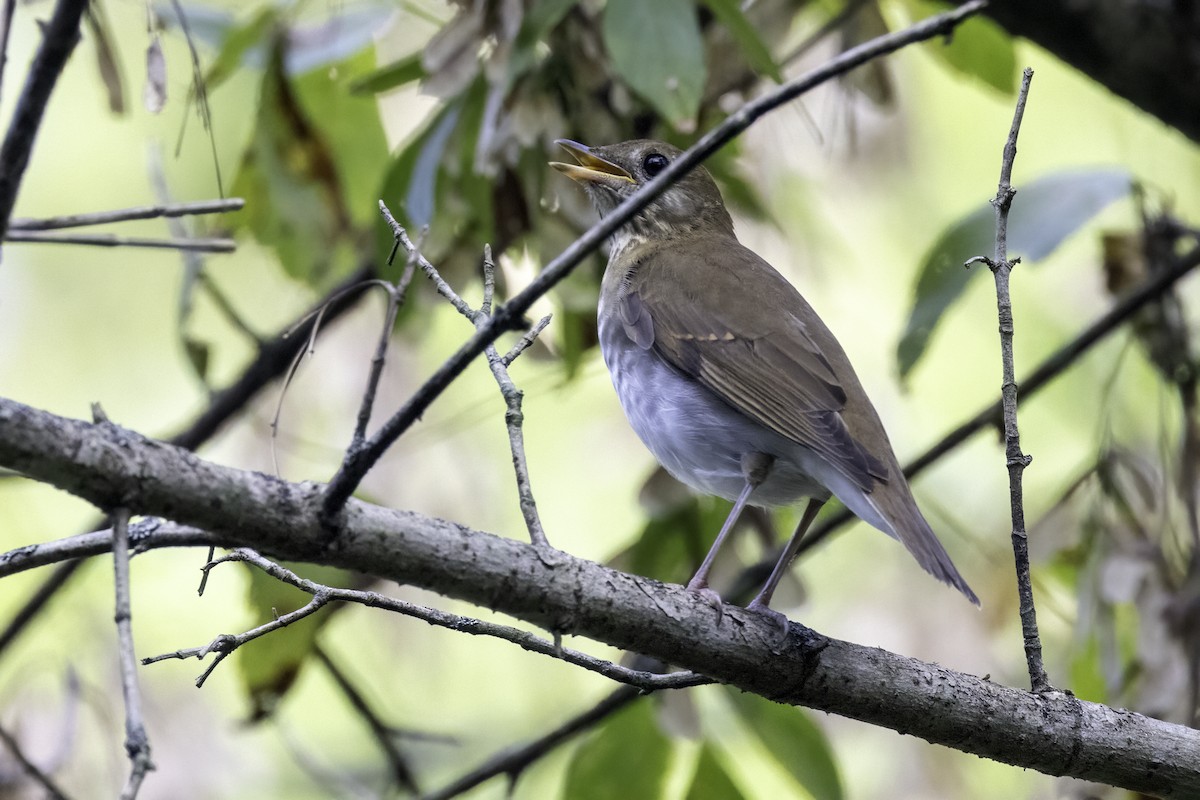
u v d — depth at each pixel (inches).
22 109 194.7
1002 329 283.0
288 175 455.5
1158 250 435.8
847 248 574.2
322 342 508.4
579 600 256.1
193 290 454.3
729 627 273.4
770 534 447.8
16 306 592.4
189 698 514.0
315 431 509.0
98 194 577.0
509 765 412.8
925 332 400.8
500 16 357.4
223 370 593.6
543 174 397.7
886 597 532.1
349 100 471.5
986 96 592.4
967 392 573.6
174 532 241.6
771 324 374.9
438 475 531.5
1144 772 289.0
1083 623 397.4
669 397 377.7
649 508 438.3
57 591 445.7
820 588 542.6
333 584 394.6
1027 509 544.7
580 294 406.6
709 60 425.4
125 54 572.4
